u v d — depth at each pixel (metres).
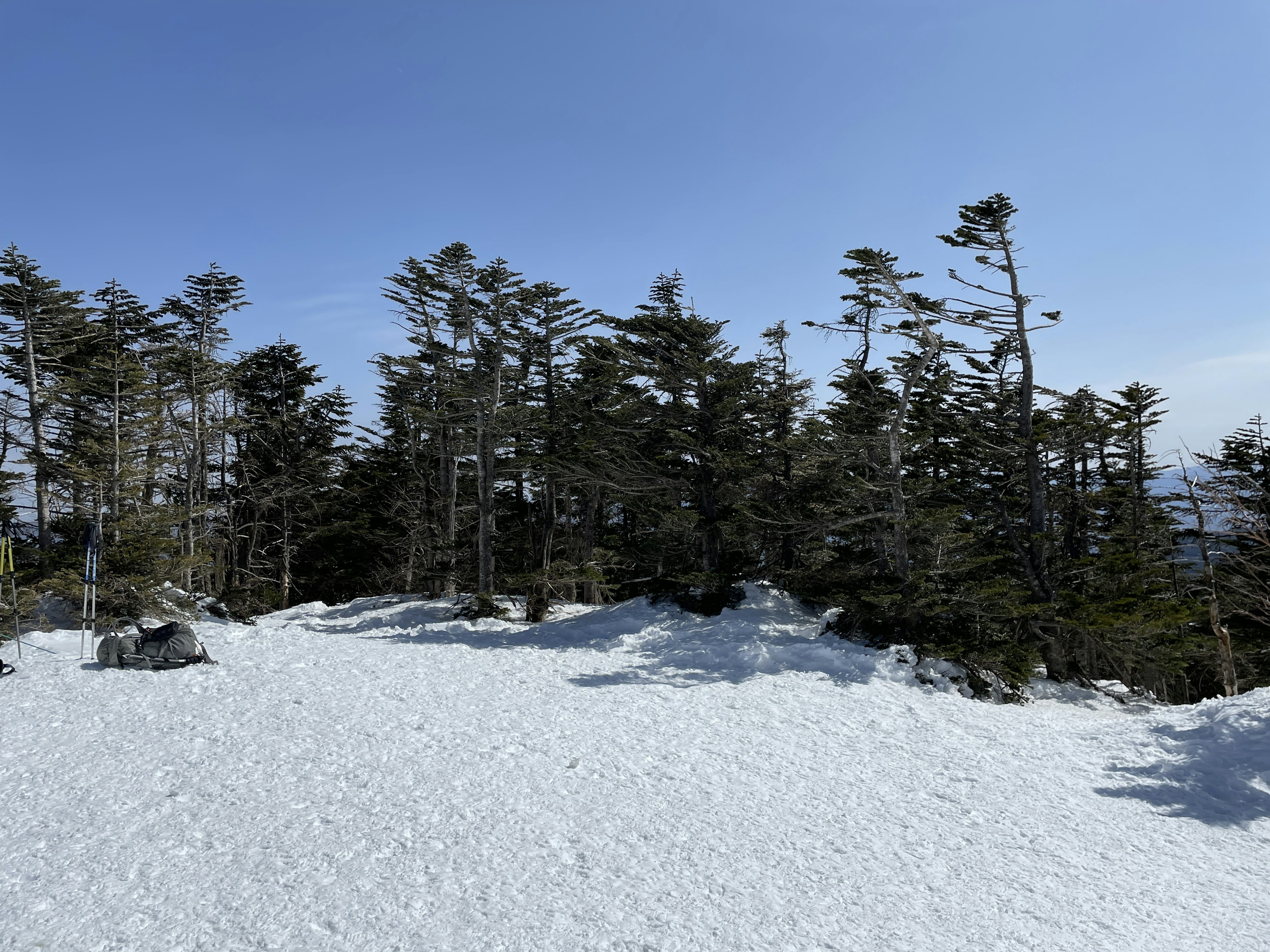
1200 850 7.19
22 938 5.09
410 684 12.58
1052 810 8.12
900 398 21.84
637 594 30.83
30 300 24.22
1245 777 8.82
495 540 32.81
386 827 6.94
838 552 21.83
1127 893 6.26
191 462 27.56
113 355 23.73
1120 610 16.98
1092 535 23.86
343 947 5.05
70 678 11.83
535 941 5.17
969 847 7.10
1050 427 19.36
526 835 6.87
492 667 14.52
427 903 5.64
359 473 41.44
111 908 5.50
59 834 6.70
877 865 6.62
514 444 25.33
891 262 16.33
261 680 12.31
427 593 33.16
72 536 23.64
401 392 31.39
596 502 27.48
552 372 24.62
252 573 35.94
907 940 5.38
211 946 5.04
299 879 5.96
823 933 5.42
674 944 5.19
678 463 21.55
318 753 8.86
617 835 6.97
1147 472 24.50
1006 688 15.23
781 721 11.27
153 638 12.87
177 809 7.27
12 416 24.05
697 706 11.90
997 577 18.58
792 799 8.14
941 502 20.36
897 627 15.90
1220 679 25.52
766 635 17.30
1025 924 5.68
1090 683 18.50
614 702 11.95
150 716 10.14
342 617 27.77
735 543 23.28
